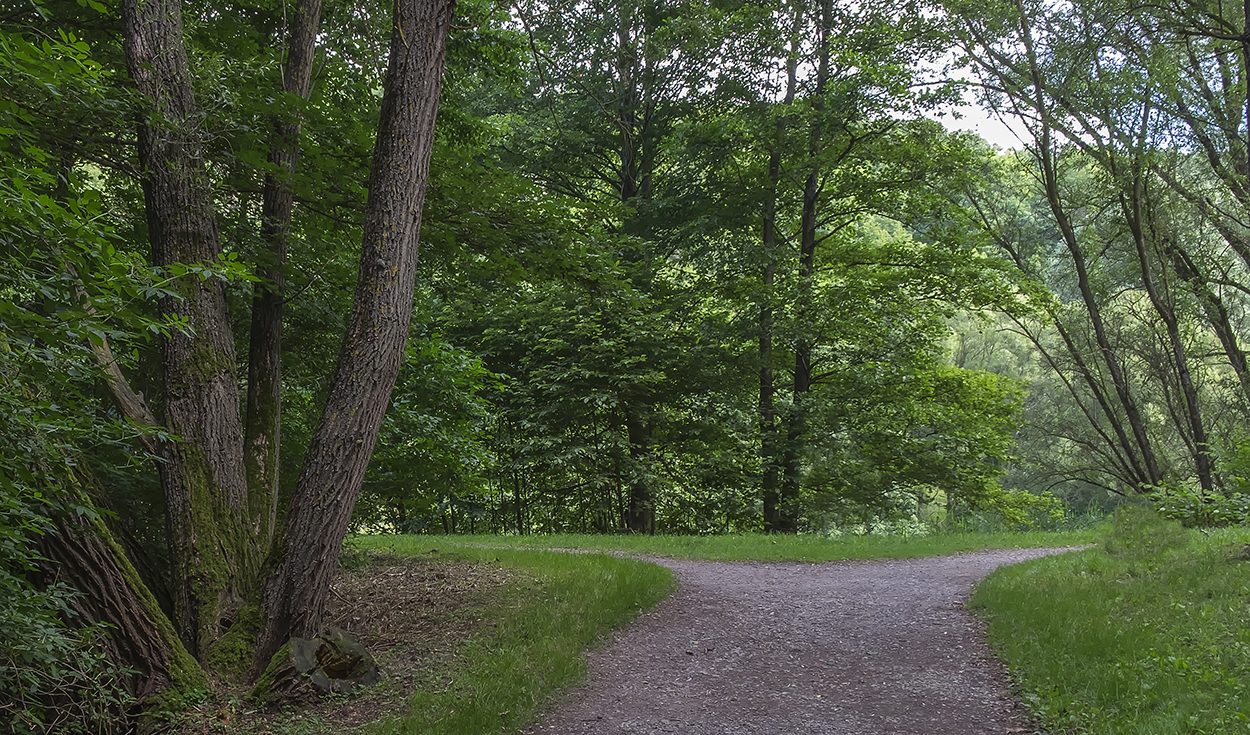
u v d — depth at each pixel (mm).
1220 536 10203
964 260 18266
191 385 6270
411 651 6727
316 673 5641
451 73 11016
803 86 18234
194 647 5844
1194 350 20609
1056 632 6762
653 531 20797
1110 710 4957
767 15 16484
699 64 17734
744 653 7285
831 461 18609
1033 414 29797
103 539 5410
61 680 4910
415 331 11648
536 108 18969
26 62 4250
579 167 19906
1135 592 7832
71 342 3836
